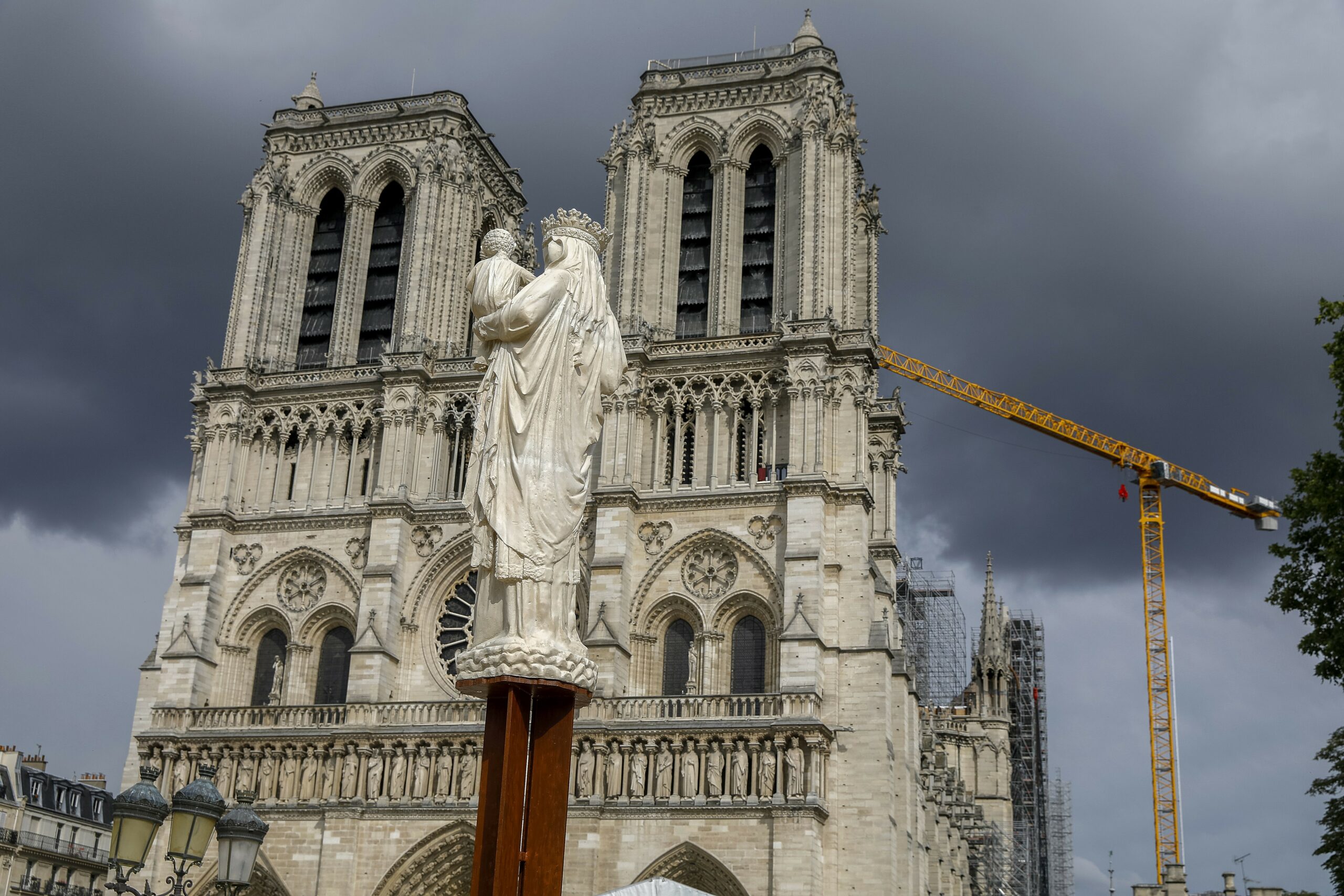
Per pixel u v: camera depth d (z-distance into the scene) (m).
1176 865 129.75
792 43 109.56
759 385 97.69
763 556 93.81
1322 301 53.34
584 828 87.62
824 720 89.38
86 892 117.62
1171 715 162.12
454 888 91.19
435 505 100.25
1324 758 55.38
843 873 86.75
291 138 113.75
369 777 92.75
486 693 26.19
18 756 117.06
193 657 99.00
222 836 30.64
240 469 105.00
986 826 145.00
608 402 98.19
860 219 111.44
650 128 105.69
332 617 100.88
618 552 94.69
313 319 111.62
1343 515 51.75
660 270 103.00
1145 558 168.12
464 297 108.88
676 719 89.25
